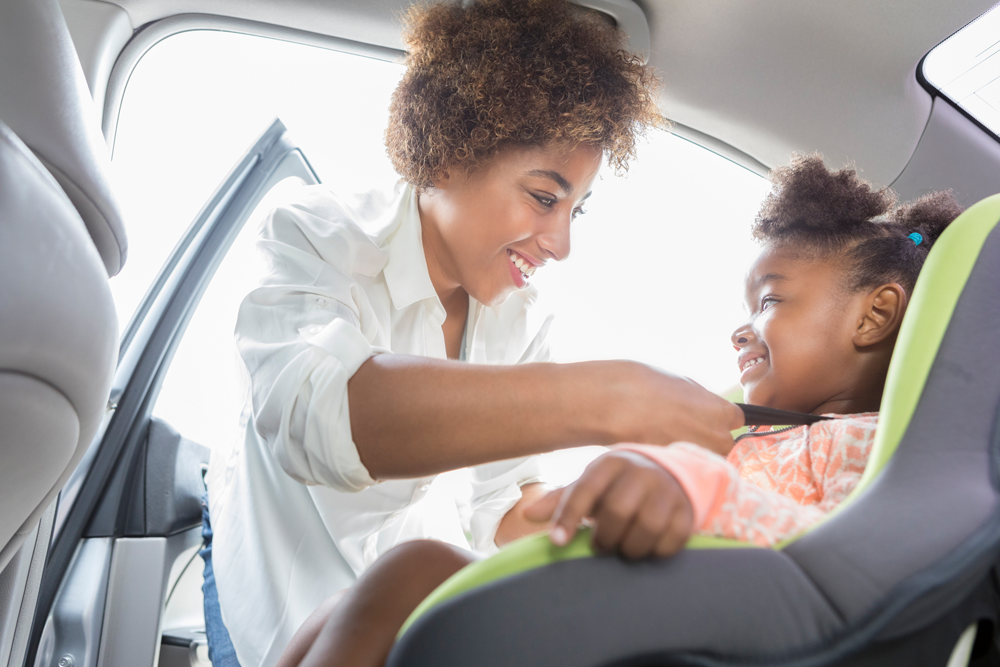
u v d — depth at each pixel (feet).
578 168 3.08
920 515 1.22
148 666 4.08
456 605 1.13
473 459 1.86
